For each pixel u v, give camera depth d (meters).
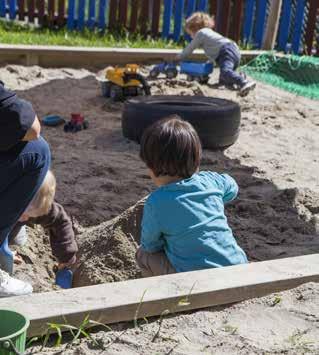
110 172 3.49
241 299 1.98
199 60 6.38
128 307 1.85
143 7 7.27
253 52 6.59
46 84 5.36
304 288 2.04
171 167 2.16
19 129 2.00
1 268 2.31
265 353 1.75
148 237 2.19
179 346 1.78
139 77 4.94
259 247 2.74
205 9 7.12
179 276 2.00
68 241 2.37
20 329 1.62
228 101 4.17
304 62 5.96
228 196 2.31
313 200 3.17
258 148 4.07
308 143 4.23
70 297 1.86
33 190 2.12
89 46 6.53
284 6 7.03
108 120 4.53
